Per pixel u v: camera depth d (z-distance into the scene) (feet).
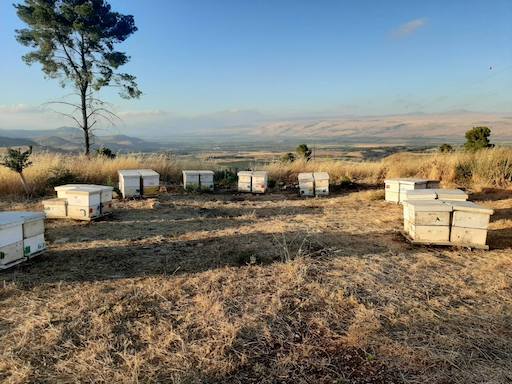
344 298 13.24
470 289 14.16
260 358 9.91
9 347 10.15
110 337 10.68
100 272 15.74
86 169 41.63
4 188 34.42
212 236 21.56
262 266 16.42
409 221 20.76
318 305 12.82
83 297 13.19
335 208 31.09
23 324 11.36
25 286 14.19
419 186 31.32
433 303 12.99
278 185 44.83
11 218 16.17
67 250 18.70
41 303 12.76
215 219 26.48
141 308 12.46
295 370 9.40
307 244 19.70
